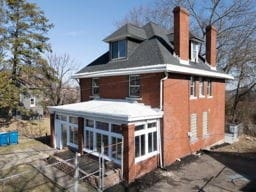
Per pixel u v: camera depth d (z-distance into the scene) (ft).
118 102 62.54
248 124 108.78
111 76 67.82
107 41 71.05
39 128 104.12
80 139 59.52
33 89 111.04
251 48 118.32
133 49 68.28
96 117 54.24
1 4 100.07
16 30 104.58
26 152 66.03
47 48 110.32
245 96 123.54
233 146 78.79
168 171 52.54
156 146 54.65
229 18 123.03
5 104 99.14
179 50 61.41
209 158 62.75
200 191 43.11
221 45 124.98
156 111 54.39
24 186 44.50
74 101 155.43
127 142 46.65
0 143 74.02
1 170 52.44
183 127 61.82
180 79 60.44
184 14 62.34
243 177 49.67
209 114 75.25
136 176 48.49
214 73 73.82
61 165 53.62
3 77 95.86
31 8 104.78
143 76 58.44
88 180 45.85
